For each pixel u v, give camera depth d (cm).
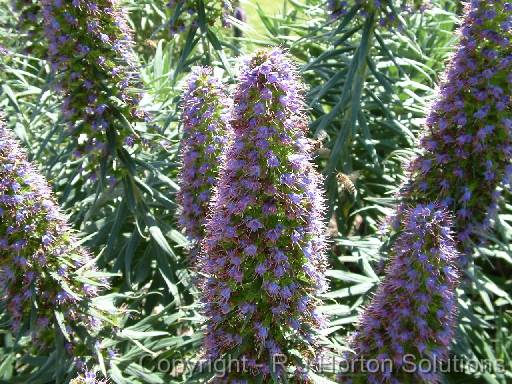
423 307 66
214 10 98
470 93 77
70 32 78
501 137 77
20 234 68
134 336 74
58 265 70
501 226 80
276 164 60
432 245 65
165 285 88
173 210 92
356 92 94
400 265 66
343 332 82
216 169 74
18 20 96
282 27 131
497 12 75
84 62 80
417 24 134
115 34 80
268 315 64
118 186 88
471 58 76
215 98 74
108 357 74
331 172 95
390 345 67
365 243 84
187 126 75
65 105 81
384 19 91
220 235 63
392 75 122
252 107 60
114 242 87
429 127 80
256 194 62
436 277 65
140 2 126
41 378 74
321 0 133
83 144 83
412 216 66
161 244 85
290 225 62
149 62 128
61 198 91
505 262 96
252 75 60
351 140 99
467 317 80
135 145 88
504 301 87
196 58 101
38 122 103
